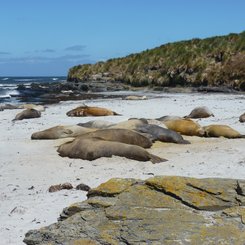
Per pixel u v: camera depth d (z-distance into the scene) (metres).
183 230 5.11
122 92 44.62
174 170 10.73
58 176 10.75
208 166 10.93
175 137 14.91
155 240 4.97
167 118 19.66
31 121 21.66
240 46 44.81
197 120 20.97
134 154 12.11
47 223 7.07
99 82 55.22
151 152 13.33
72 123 20.53
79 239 5.24
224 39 48.47
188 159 12.07
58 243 5.23
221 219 5.30
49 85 58.94
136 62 54.53
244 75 40.56
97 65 61.62
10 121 22.05
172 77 47.00
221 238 4.90
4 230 6.83
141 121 16.62
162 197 5.93
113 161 12.01
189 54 48.22
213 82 42.94
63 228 5.53
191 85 44.97
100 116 23.42
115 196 6.27
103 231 5.32
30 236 5.58
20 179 10.56
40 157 12.93
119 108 27.33
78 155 12.52
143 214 5.55
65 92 46.94
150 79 49.22
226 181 6.21
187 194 5.89
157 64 50.84
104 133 13.71
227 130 16.03
